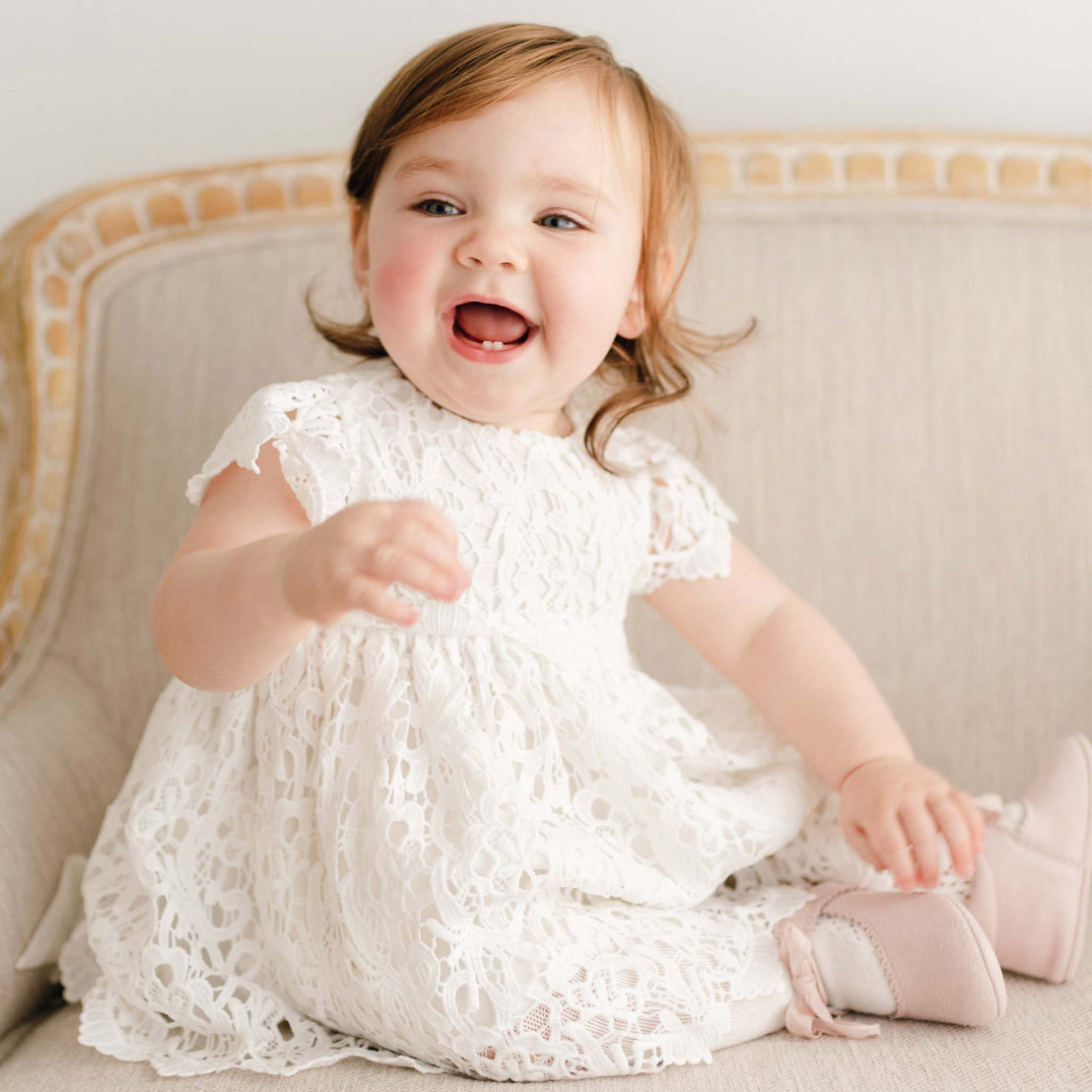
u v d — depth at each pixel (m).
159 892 0.91
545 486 1.00
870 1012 0.89
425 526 0.72
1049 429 1.27
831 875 1.03
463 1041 0.83
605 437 1.05
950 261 1.30
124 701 1.20
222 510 0.92
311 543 0.74
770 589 1.13
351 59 1.45
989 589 1.26
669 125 1.08
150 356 1.27
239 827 0.96
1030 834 0.96
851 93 1.44
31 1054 0.89
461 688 0.92
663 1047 0.82
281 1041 0.88
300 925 0.90
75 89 1.46
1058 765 1.00
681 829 0.95
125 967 0.90
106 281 1.28
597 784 0.97
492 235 0.92
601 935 0.89
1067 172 1.31
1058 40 1.42
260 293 1.29
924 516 1.27
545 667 0.96
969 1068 0.80
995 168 1.32
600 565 1.01
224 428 1.26
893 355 1.28
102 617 1.22
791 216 1.31
